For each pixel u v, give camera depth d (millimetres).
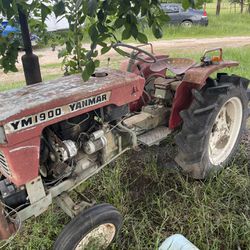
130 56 2988
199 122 2945
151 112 3223
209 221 2611
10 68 3316
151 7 2061
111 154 2701
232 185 3037
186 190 2963
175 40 12469
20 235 2615
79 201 2590
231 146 3432
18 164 1974
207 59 3111
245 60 7438
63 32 3680
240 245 2467
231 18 17656
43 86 2383
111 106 2533
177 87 3062
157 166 3385
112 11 1961
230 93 3076
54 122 2094
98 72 2602
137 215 2809
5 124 1843
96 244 2350
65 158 2225
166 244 2318
